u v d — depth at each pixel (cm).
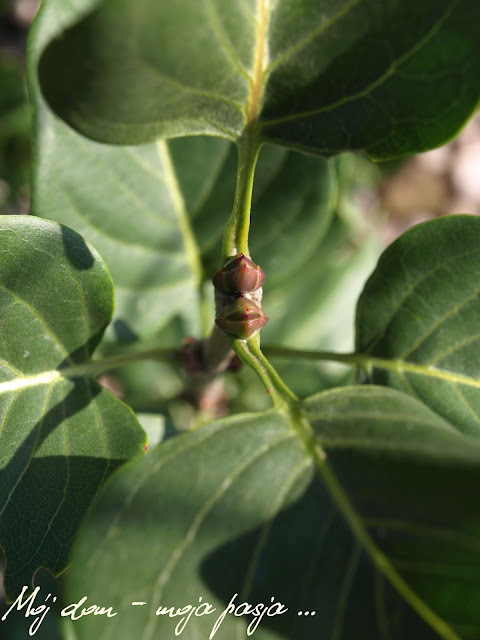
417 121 15
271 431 15
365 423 15
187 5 13
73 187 20
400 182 55
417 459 14
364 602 14
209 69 14
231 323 15
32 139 19
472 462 14
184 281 22
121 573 14
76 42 13
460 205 57
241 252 16
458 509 14
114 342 22
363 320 18
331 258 32
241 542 14
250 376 30
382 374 18
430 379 18
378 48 15
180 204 21
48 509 16
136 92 14
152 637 14
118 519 14
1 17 47
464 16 14
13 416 17
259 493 15
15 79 36
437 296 17
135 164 20
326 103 15
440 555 14
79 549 14
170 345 28
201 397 23
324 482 15
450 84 15
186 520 14
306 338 31
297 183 21
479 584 14
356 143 16
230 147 21
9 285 16
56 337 17
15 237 16
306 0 14
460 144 59
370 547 14
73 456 17
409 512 14
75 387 17
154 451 14
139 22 13
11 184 37
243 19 14
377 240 33
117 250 21
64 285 17
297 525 15
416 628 14
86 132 15
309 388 30
